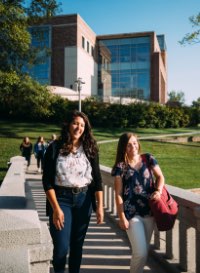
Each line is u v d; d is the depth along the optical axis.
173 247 4.82
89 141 3.62
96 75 58.53
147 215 3.71
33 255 2.70
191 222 3.93
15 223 2.77
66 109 39.66
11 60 24.92
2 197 3.87
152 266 4.70
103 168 9.13
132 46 57.78
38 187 12.64
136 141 3.87
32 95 24.39
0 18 21.67
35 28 26.17
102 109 40.47
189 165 21.25
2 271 2.45
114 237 6.28
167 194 3.70
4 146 27.45
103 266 4.75
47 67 50.69
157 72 56.25
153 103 43.59
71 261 3.58
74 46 49.97
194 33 23.33
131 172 3.76
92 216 8.21
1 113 40.06
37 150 18.11
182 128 43.12
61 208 3.43
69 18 50.28
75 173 3.47
